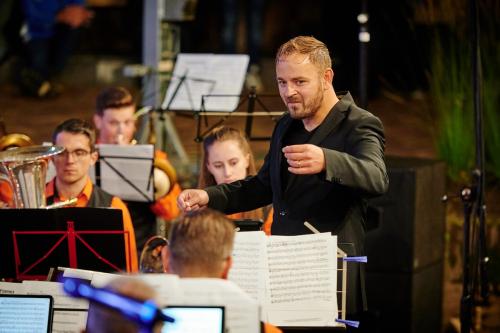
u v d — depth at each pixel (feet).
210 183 33.14
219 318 20.30
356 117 25.81
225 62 44.91
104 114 39.17
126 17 83.61
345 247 25.77
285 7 83.56
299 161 23.34
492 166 44.91
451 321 40.04
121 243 27.53
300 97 25.34
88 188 33.12
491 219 41.75
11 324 23.94
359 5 71.26
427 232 37.63
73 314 24.40
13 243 27.71
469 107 45.21
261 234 24.18
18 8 69.82
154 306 14.07
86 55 81.05
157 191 37.09
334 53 73.41
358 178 23.65
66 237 27.50
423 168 36.86
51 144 32.81
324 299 24.32
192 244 20.31
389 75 70.03
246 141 33.32
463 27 46.26
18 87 71.05
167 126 50.52
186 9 50.96
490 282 40.01
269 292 24.16
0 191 34.81
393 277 36.91
